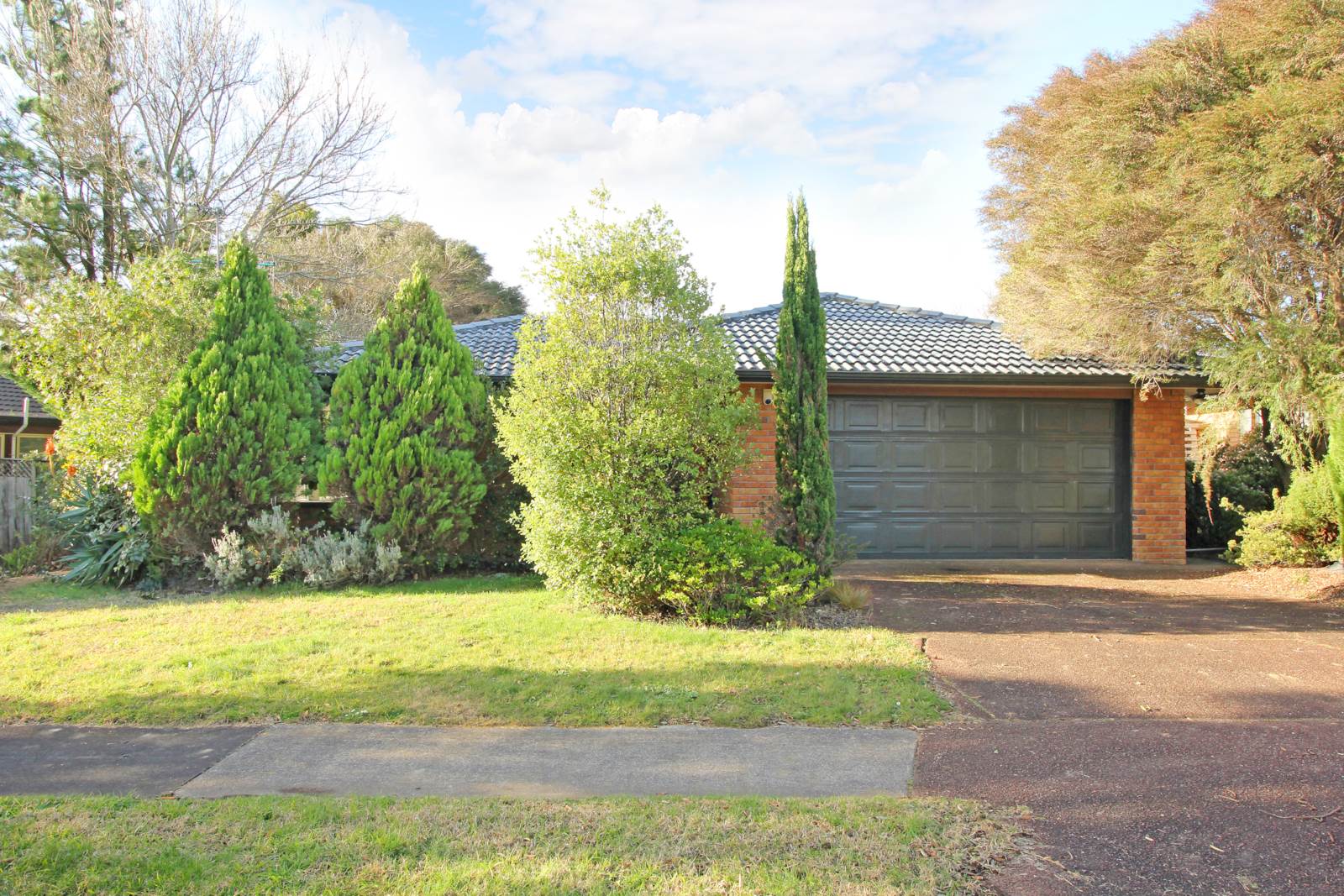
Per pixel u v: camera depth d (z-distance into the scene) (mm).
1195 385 12227
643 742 4977
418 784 4359
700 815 3883
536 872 3359
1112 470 13164
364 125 22922
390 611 8422
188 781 4418
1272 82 9188
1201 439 14195
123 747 4938
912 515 12914
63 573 10891
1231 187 9008
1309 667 6586
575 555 8234
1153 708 5617
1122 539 13109
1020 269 12922
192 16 20969
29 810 3980
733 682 6023
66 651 6887
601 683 5996
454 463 10656
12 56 19938
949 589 10219
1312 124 8555
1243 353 9820
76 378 11398
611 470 8188
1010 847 3641
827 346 12938
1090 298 10547
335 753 4809
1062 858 3557
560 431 8211
